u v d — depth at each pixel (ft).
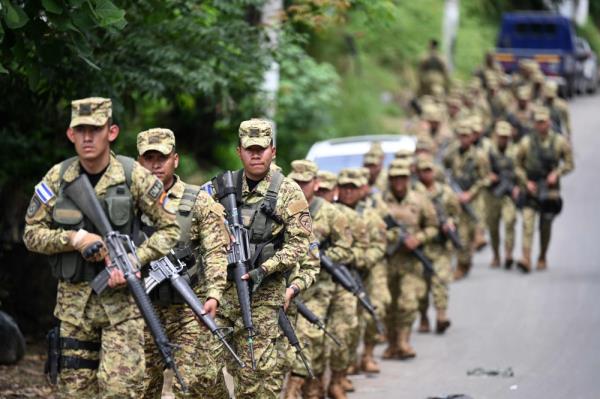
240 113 102.47
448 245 95.81
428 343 90.43
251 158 53.62
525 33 250.16
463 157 120.37
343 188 74.95
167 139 51.39
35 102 75.46
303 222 54.13
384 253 78.02
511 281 116.88
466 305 104.99
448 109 162.30
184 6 79.36
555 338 90.12
